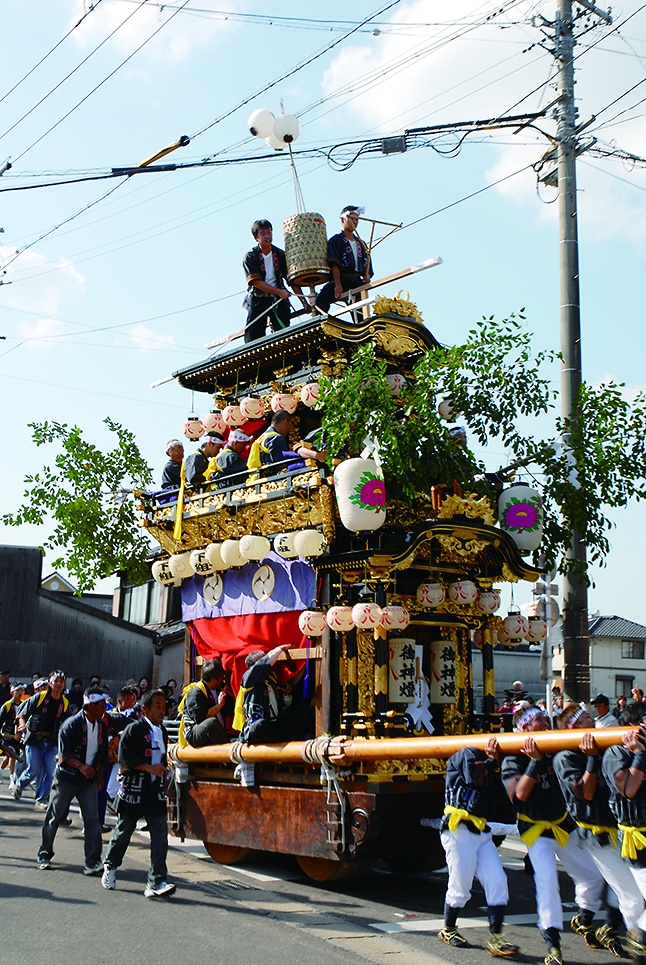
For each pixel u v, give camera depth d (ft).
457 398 36.42
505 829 29.50
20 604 88.38
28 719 46.75
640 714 24.85
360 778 29.04
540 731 23.68
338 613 30.66
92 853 30.63
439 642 33.71
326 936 23.97
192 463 39.19
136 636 94.99
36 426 51.67
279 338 36.70
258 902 27.89
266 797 32.24
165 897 27.32
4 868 30.81
